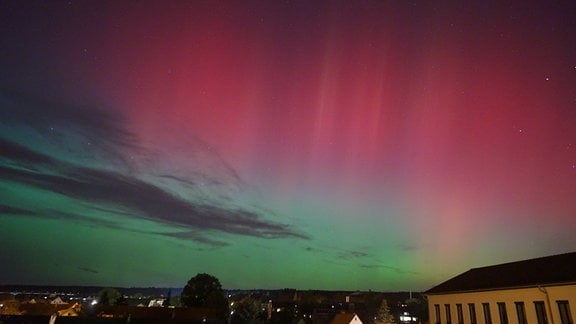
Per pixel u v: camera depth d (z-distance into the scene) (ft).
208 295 248.73
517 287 103.86
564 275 92.94
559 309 92.12
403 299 489.26
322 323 252.83
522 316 102.83
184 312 212.02
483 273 138.31
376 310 366.22
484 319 117.19
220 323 197.36
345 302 460.55
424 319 321.11
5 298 404.57
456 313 131.23
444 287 143.64
